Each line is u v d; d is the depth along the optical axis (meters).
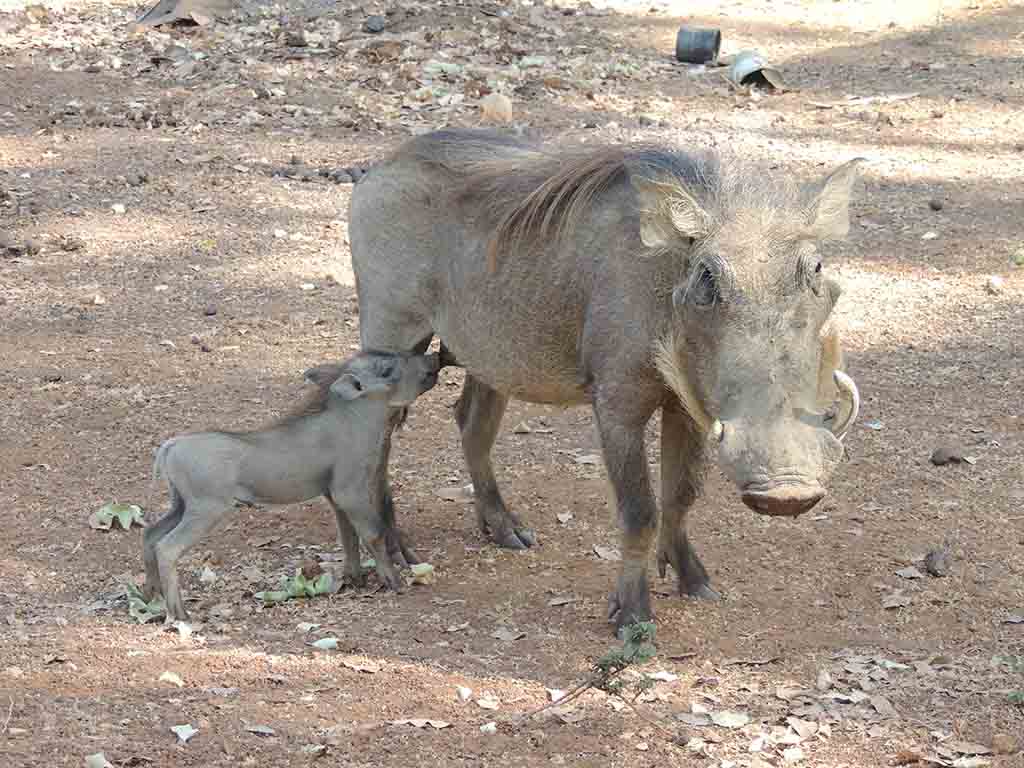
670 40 23.06
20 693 6.74
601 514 9.49
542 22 23.27
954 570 8.52
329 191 16.70
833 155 17.56
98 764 6.02
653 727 6.59
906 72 21.14
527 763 6.26
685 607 8.05
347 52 21.34
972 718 6.73
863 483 9.82
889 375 11.82
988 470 9.98
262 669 7.14
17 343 12.66
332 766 6.16
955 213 15.68
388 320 8.77
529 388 8.16
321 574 8.52
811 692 7.01
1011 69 20.94
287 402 11.42
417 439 10.89
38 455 10.39
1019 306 13.21
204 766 6.11
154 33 22.53
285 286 14.15
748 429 6.35
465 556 8.89
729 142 17.97
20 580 8.45
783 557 8.74
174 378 11.93
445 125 18.75
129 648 7.40
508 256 7.95
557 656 7.41
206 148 17.92
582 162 7.77
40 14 23.47
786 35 23.39
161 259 14.77
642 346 7.23
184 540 7.79
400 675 7.11
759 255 6.53
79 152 17.72
